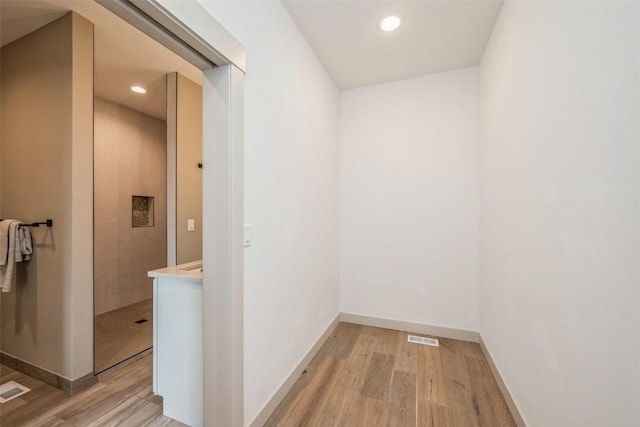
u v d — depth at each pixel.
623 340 0.78
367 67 2.55
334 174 2.85
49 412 1.63
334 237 2.85
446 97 2.64
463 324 2.59
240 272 1.32
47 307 1.92
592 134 0.92
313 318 2.30
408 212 2.78
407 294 2.79
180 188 2.63
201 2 1.12
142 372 2.06
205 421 1.35
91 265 1.93
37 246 1.96
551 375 1.19
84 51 1.88
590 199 0.93
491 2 1.76
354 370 2.07
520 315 1.52
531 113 1.38
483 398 1.76
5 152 2.11
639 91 0.73
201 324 1.47
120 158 3.30
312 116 2.27
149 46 2.17
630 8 0.76
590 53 0.93
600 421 0.88
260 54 1.52
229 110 1.25
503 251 1.82
